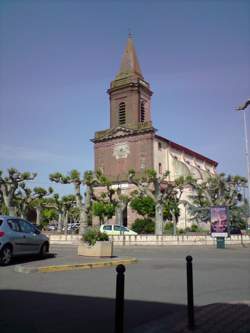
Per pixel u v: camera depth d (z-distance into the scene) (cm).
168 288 988
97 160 6025
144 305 794
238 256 2058
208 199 4447
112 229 3528
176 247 2878
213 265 1584
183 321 657
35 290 940
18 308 754
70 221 7544
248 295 912
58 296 873
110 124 6081
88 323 652
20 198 4484
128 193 5391
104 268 1406
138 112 5919
